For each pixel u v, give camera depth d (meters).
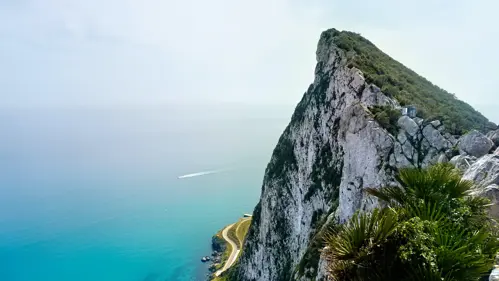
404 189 10.96
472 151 22.50
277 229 59.16
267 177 67.56
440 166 11.64
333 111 48.59
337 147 45.47
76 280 127.44
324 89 54.41
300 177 54.78
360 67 47.22
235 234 152.25
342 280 8.30
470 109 47.34
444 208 9.56
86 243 163.00
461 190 10.62
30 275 131.75
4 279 128.88
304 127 57.31
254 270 64.94
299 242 50.22
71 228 182.00
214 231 178.75
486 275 8.31
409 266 7.57
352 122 33.19
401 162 28.44
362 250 8.12
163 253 149.75
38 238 168.50
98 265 139.88
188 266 133.62
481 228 8.70
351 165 31.73
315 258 32.94
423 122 30.19
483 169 15.95
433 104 41.12
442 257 7.26
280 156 66.12
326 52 61.34
